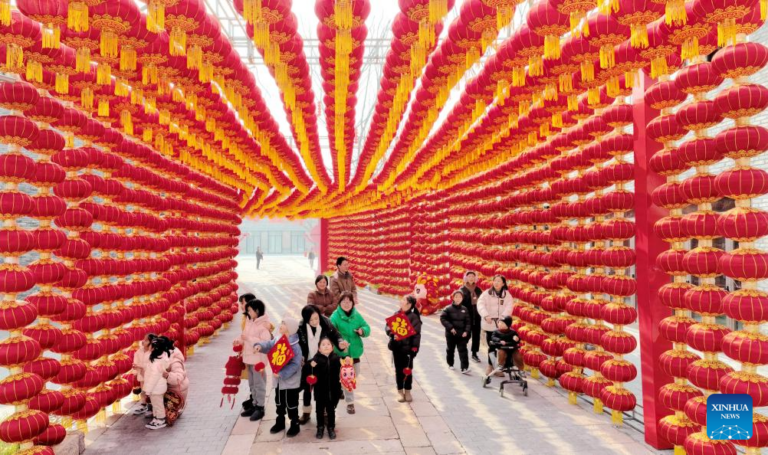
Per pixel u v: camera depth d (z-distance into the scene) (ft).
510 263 33.32
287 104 21.12
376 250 86.12
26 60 14.60
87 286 21.66
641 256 19.80
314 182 52.70
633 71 15.11
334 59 16.12
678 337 16.63
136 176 26.37
